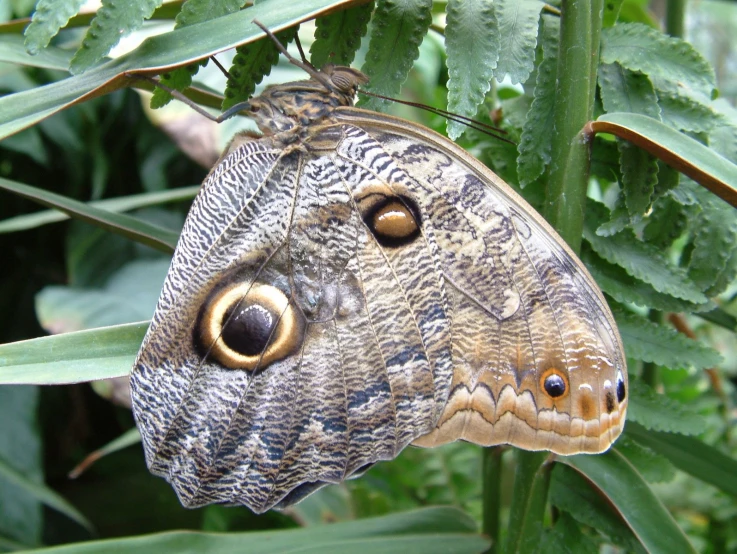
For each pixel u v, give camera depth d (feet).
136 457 1.20
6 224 0.89
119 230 0.77
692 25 2.54
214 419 0.68
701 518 1.05
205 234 0.69
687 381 1.11
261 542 0.75
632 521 0.73
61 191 1.22
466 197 0.68
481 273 0.68
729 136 0.76
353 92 0.72
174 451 0.67
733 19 2.50
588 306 0.67
